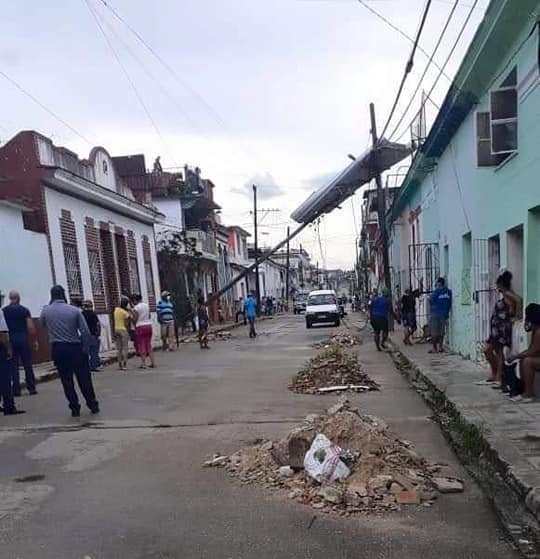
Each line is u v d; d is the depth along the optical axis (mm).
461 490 5227
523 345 8633
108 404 10039
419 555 4055
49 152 17078
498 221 10055
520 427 6684
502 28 8656
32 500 5398
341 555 4086
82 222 19109
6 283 14078
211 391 11023
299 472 5766
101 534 4582
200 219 39406
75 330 9078
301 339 23359
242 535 4465
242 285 56469
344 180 24031
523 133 8609
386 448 5859
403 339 18844
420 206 20156
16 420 8914
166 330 20766
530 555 3988
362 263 64000
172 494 5422
